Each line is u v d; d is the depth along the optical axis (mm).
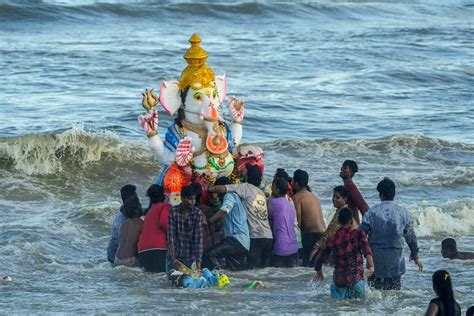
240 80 94188
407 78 97938
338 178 53625
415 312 30984
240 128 39219
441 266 37656
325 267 37156
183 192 34688
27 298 32781
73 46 113562
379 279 33344
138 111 74188
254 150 38375
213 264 35875
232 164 37906
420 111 79625
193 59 37625
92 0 152375
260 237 36438
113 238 37312
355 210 36719
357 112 78375
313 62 106875
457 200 47281
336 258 32688
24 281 34844
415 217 43750
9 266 36656
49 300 32531
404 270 33500
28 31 128375
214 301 32469
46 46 112500
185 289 33906
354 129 70750
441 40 129500
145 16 142250
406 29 139875
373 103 83500
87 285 34438
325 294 33438
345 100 84375
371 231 33250
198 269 34562
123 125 68750
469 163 59469
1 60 101000
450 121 74938
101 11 139875
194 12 146125
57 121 69812
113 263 37188
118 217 37469
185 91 37594
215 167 37438
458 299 33062
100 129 66500
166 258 35375
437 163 59250
